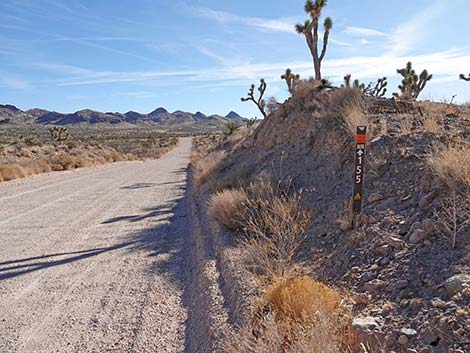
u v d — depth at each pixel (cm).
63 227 1059
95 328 494
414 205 530
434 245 430
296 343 321
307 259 548
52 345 456
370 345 321
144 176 2577
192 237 927
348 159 813
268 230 696
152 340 462
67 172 2773
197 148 6084
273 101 1755
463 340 286
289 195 844
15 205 1416
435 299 344
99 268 724
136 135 16088
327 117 1064
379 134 796
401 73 2111
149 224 1091
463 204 464
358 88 1120
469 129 714
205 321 472
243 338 373
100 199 1566
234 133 3228
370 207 587
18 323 512
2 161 2870
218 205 883
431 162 555
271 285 471
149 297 588
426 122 769
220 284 565
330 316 361
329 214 658
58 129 6488
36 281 661
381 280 416
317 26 1719
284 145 1274
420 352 295
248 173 1258
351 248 512
